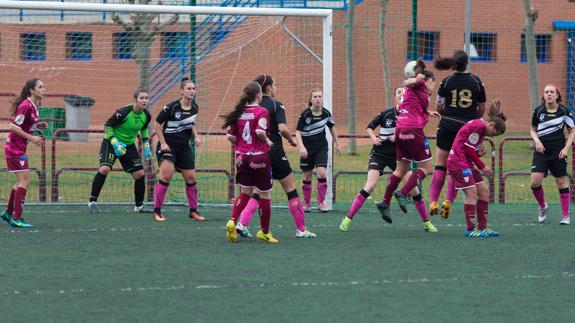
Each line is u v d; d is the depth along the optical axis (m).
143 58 44.22
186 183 34.12
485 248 26.12
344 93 74.44
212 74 47.22
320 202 37.25
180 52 44.50
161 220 33.38
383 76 69.25
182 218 34.38
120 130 35.69
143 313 17.27
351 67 60.66
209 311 17.44
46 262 23.23
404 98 29.30
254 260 23.62
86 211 37.00
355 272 21.83
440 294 19.17
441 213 29.58
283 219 34.09
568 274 21.73
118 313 17.27
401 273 21.73
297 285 20.09
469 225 28.88
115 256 24.28
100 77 54.97
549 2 84.75
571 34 84.81
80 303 18.16
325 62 37.47
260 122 26.22
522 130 83.12
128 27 44.31
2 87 56.09
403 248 26.02
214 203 40.25
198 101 43.72
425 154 29.20
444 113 29.86
